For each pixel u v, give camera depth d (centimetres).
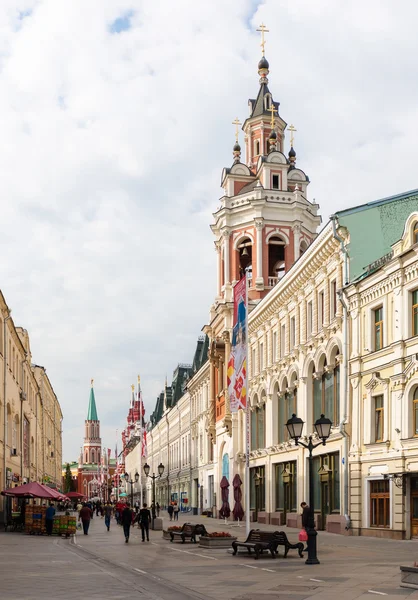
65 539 3819
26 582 1777
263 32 6938
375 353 3412
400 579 1741
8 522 5025
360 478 3484
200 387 8200
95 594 1541
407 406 3134
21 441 5991
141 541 3544
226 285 6344
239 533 4041
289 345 4694
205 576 1919
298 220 6225
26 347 6625
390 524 3200
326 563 2184
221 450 6681
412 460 3066
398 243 3266
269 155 6391
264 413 5384
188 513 8606
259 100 6862
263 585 1700
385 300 3359
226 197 6384
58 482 12769
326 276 4022
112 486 19100
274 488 5019
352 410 3600
